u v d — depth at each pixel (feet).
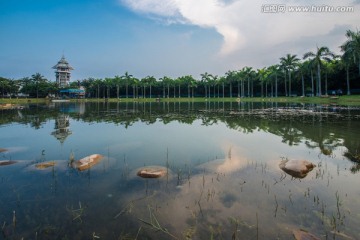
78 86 326.65
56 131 47.37
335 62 176.76
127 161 26.55
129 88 327.47
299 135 39.40
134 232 13.34
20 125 56.54
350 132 40.32
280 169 23.04
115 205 16.24
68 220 14.51
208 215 14.88
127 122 61.05
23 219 14.65
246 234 12.98
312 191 18.01
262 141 35.88
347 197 16.93
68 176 21.67
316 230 13.24
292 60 184.65
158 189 18.67
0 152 31.09
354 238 12.53
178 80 296.10
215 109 106.22
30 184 19.90
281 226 13.64
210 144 34.58
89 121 63.62
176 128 50.34
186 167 24.26
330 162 24.85
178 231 13.38
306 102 145.69
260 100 198.70
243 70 238.89
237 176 21.33
